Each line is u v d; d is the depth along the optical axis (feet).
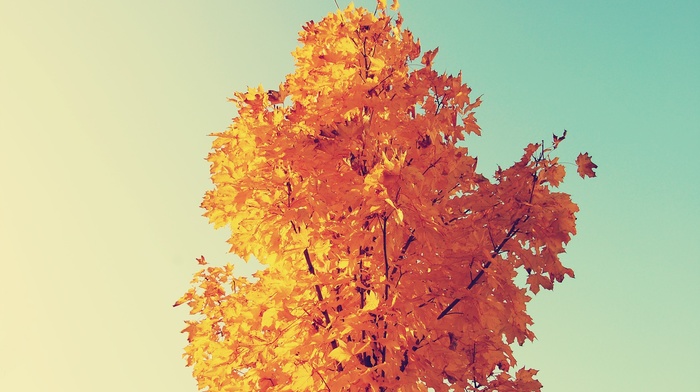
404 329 14.02
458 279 15.25
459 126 20.08
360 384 14.05
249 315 16.85
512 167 15.20
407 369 14.47
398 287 15.01
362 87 16.40
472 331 17.56
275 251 16.53
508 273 15.42
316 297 16.57
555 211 14.60
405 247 16.24
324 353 15.42
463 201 15.66
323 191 15.72
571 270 15.15
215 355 17.92
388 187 13.09
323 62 18.61
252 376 17.01
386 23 20.57
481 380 17.46
